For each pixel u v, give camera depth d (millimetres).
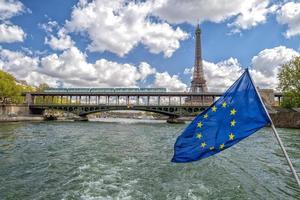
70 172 14883
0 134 38719
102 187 11953
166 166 16703
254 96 5793
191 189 11688
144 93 110000
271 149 24781
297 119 60719
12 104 96250
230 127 5766
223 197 10602
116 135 41938
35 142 29734
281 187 12023
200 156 5812
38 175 14125
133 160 18797
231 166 16688
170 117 114750
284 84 68875
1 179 13211
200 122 6070
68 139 33812
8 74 95562
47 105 108625
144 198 10445
